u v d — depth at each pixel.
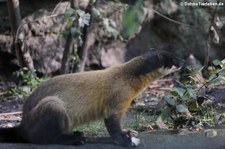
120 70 8.10
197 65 15.81
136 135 8.33
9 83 14.59
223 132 8.48
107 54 15.26
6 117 11.18
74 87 7.83
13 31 13.53
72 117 7.75
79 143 7.89
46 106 7.52
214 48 16.09
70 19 12.56
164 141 8.08
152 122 9.74
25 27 14.47
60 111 7.56
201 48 16.05
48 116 7.51
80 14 12.41
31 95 7.96
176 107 9.13
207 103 10.59
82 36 13.97
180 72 14.64
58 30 14.80
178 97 9.59
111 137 7.99
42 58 14.72
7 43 14.51
